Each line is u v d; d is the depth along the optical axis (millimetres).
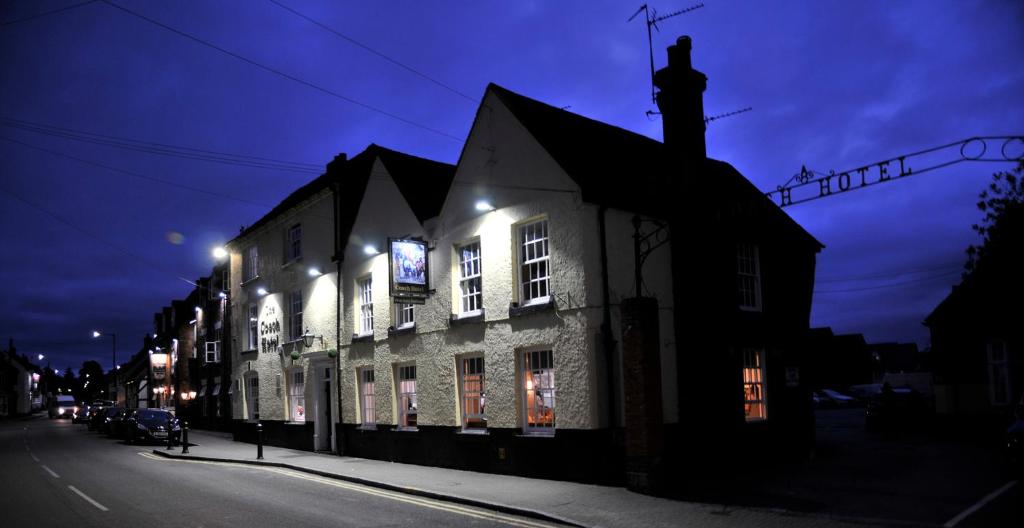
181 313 53031
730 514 10742
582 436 13898
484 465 16094
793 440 17859
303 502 13008
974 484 12609
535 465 14836
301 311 25109
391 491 14367
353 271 21766
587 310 13992
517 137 15859
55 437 35906
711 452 15234
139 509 12453
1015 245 19422
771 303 18312
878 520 10008
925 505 10875
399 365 19656
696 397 15242
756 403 17328
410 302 17406
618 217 14781
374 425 20688
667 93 16312
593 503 11805
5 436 37719
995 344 22250
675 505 11500
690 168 15930
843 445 20078
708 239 15938
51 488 15359
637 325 12750
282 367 25719
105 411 40250
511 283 15703
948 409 23062
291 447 24734
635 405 12703
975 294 22781
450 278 17516
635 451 12672
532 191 15352
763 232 18469
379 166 20812
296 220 25547
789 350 18516
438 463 17484
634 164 16984
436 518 11266
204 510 12242
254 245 29219
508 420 15523
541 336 14906
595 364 13906
